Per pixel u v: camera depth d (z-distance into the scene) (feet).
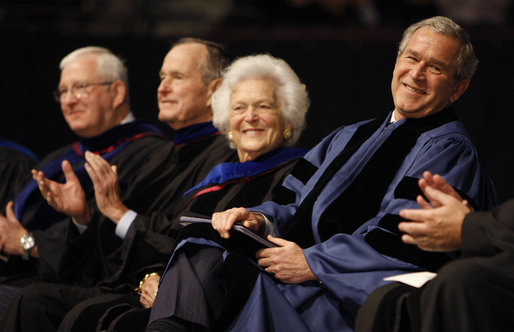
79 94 52.34
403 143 35.17
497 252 26.08
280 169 40.75
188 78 47.98
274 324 31.83
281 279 32.81
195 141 47.19
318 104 64.54
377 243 32.04
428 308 25.88
